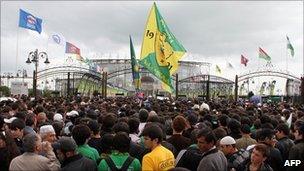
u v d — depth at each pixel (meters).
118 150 7.63
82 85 62.91
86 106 22.66
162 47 20.52
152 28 20.47
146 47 20.34
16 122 9.63
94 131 9.61
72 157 7.60
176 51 20.80
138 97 37.88
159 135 7.65
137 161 7.68
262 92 70.44
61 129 11.47
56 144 8.30
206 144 7.75
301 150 8.45
